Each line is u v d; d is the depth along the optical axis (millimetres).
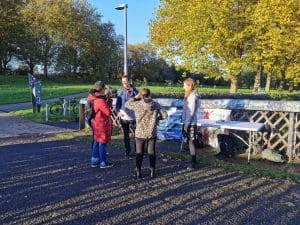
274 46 22594
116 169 7691
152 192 6215
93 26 73188
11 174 7254
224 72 27750
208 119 10078
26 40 66188
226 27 24703
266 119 9414
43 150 9641
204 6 24922
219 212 5375
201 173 7414
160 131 11344
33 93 19469
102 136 7676
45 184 6613
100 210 5402
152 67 85438
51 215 5203
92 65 77125
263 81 49688
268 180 6988
